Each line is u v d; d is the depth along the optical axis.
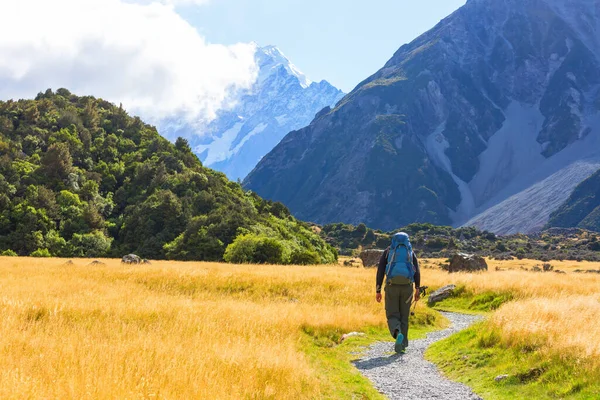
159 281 26.23
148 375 7.48
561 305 13.41
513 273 33.19
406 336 12.41
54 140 156.62
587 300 15.21
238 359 9.07
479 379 9.50
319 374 9.55
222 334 12.06
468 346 11.76
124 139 176.88
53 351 8.65
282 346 11.16
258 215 119.19
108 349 9.02
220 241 93.75
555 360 8.99
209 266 39.53
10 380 6.59
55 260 52.47
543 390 8.25
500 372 9.50
